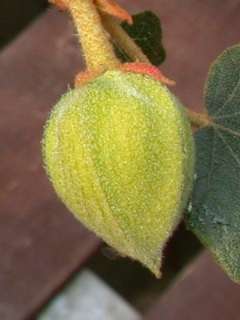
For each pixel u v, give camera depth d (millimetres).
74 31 54
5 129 89
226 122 54
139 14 59
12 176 88
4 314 87
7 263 87
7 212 87
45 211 87
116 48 51
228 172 53
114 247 50
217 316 88
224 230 51
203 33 86
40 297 87
